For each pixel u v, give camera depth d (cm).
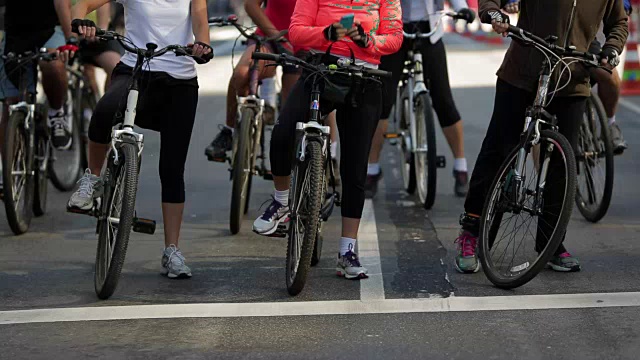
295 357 755
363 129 947
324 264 1036
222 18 1228
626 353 755
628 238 1125
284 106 947
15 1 1217
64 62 1245
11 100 1234
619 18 973
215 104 2264
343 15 925
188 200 1367
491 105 2227
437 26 1313
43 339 802
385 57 1316
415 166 1353
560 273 984
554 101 988
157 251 1100
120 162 905
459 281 963
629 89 2498
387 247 1109
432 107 1340
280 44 1237
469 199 1005
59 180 1405
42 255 1086
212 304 893
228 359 752
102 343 791
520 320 835
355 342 786
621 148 1231
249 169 1198
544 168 935
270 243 1134
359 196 966
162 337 803
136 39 966
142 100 955
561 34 959
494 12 912
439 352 762
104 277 912
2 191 1168
